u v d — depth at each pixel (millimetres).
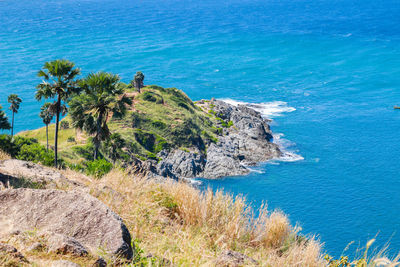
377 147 113375
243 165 100562
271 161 103688
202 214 8781
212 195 9367
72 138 86375
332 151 110812
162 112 110688
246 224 9023
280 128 129500
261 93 177250
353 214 77188
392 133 124062
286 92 176750
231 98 172500
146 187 9969
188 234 7344
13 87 199750
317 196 85250
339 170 99000
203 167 96938
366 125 131375
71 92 45125
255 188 88875
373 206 81062
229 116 128125
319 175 96000
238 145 109750
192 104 127438
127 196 8578
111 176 10586
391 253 61531
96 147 48062
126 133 95875
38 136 90250
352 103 156875
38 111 169625
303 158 106000
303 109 150750
